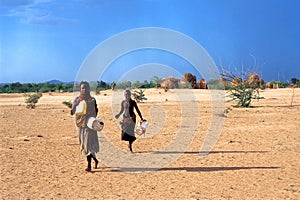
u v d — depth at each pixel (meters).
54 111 26.67
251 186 7.83
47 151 12.00
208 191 7.57
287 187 7.70
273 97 35.00
